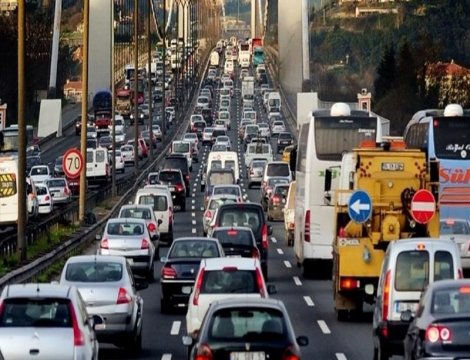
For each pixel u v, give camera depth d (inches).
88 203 6451.8
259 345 1662.2
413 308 2222.0
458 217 4269.2
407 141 4817.9
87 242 5132.9
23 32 4111.7
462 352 1668.3
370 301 2970.0
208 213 5438.0
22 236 3978.8
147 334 2785.4
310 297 3516.2
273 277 4106.8
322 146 3988.7
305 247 4001.0
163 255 4886.8
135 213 4709.6
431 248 2257.6
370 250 2960.1
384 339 2226.9
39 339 1755.7
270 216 6702.8
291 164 4530.0
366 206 2920.8
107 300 2409.0
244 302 1728.6
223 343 1668.3
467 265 3767.2
